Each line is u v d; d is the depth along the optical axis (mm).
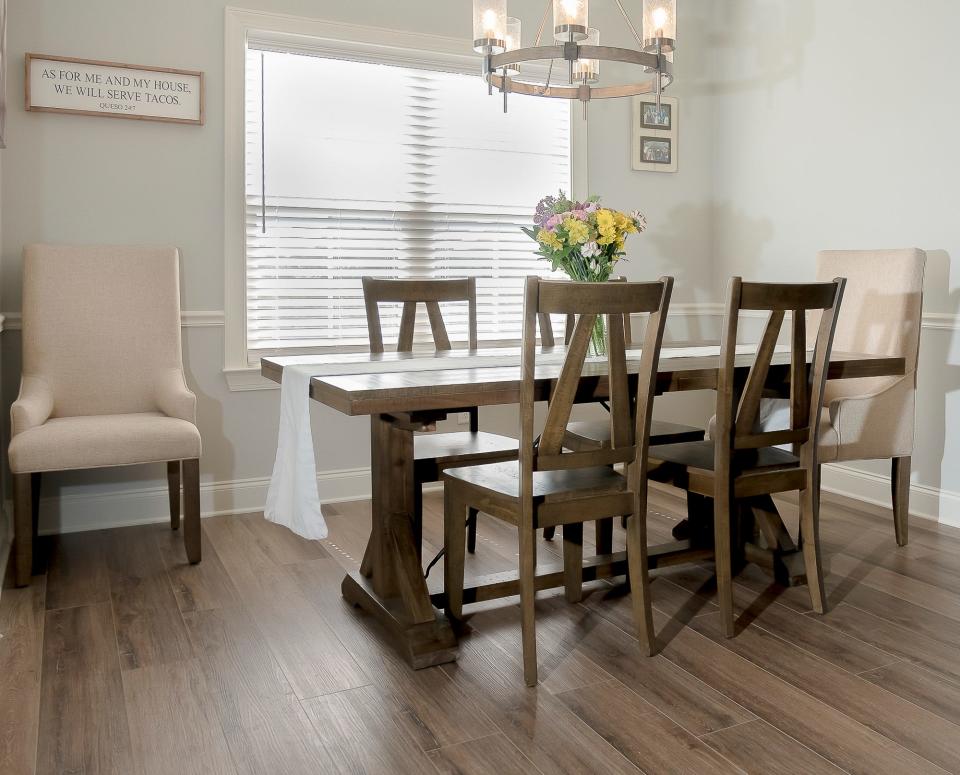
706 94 4551
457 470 2379
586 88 2830
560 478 2250
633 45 4348
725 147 4504
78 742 1762
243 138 3541
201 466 3590
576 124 4195
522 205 4203
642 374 2109
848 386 3379
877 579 2760
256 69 3627
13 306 3246
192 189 3480
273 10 3539
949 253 3363
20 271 3248
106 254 3232
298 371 2301
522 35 4078
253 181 3664
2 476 3215
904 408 3070
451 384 2033
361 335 3912
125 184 3373
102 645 2254
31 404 2852
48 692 1982
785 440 2396
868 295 3287
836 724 1841
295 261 3760
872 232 3691
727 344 2258
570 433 2969
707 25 4520
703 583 2734
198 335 3539
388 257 3936
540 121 4211
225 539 3248
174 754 1721
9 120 3188
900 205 3553
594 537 3258
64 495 3361
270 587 2711
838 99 3820
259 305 3715
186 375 3533
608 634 2328
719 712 1896
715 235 4613
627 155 4359
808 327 3566
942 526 3391
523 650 2023
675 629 2359
